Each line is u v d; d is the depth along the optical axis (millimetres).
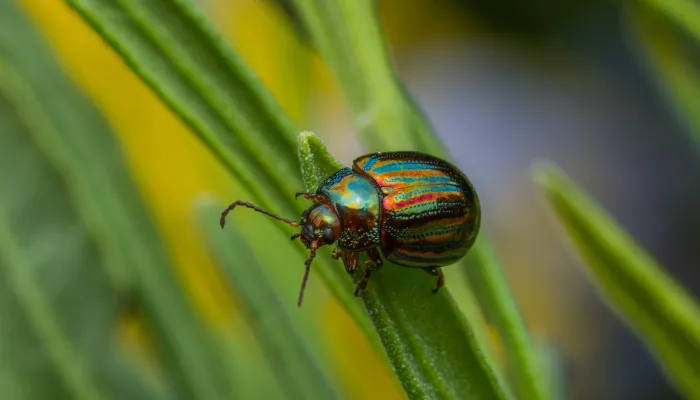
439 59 154
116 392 92
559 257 150
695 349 87
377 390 105
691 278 166
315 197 89
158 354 93
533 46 159
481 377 82
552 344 97
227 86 83
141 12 83
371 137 89
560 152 165
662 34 97
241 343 93
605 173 172
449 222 88
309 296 95
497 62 160
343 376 102
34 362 92
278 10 92
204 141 83
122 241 93
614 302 89
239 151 83
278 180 83
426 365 82
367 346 106
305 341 93
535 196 155
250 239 93
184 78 83
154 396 92
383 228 90
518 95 164
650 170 171
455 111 160
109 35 82
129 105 107
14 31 93
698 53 98
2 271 92
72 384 92
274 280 93
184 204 105
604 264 88
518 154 160
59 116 93
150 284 93
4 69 93
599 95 164
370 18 88
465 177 91
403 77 151
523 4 154
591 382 149
